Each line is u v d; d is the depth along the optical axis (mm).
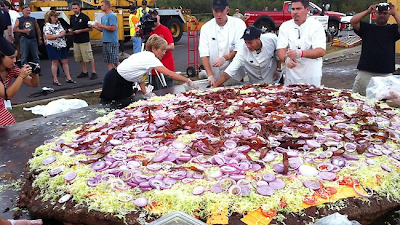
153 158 2146
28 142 2859
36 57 9281
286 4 18844
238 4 44406
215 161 2049
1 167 2422
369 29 4867
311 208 1694
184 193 1752
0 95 3631
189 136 2457
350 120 2797
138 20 10125
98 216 1714
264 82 4570
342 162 2037
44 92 7910
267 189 1769
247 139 2330
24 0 13617
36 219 1872
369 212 1731
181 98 3705
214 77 4805
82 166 2113
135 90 4895
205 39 4676
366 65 4934
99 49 15531
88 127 2877
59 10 13336
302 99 3381
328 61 12727
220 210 1655
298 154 2164
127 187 1856
